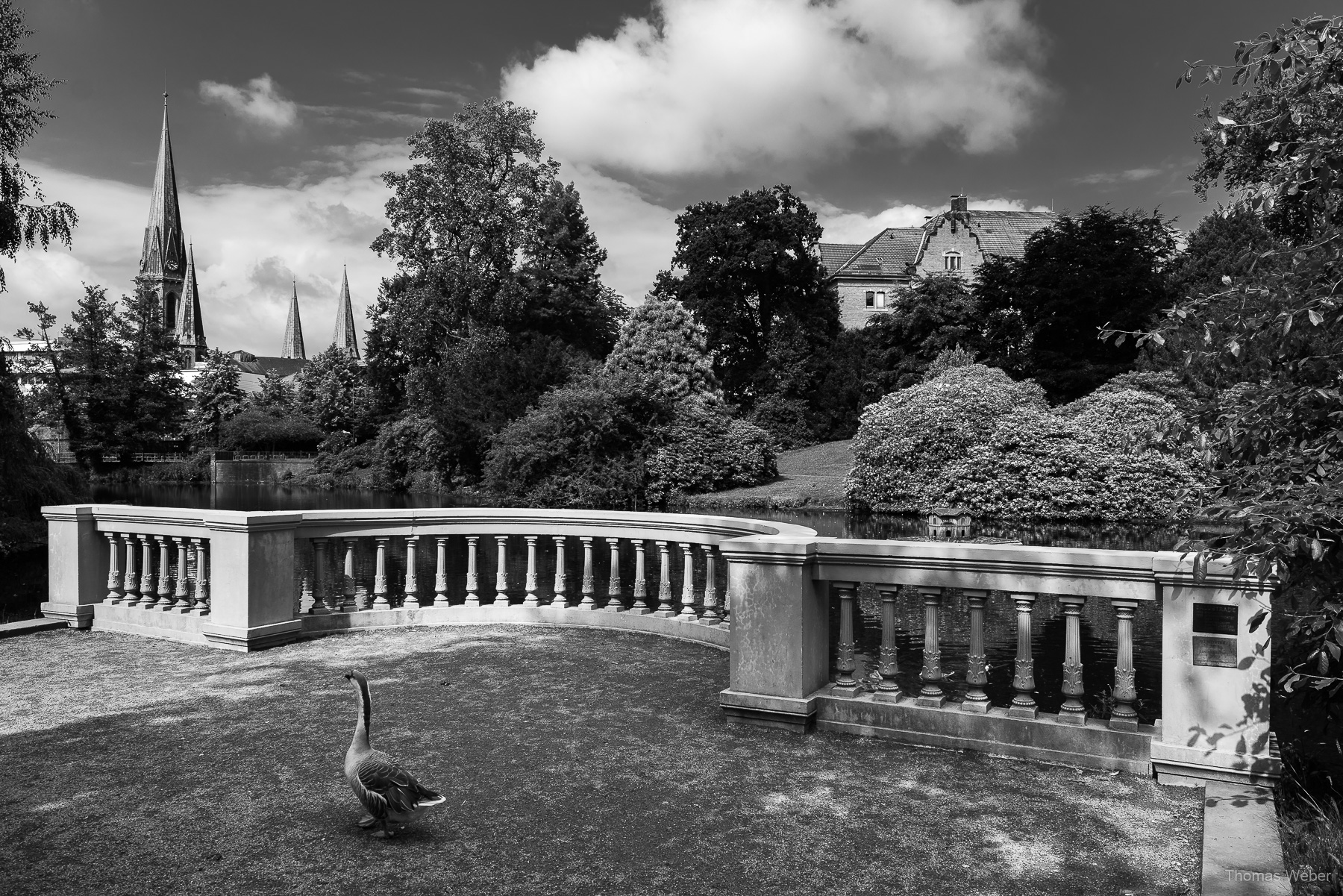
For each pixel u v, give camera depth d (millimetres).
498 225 50344
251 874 3664
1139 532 26922
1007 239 68312
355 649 8133
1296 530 3779
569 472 40219
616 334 63562
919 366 51031
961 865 3746
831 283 68438
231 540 8180
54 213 24094
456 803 4430
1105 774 4863
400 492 58188
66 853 3867
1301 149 4301
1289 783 4832
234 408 93188
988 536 26422
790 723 5621
